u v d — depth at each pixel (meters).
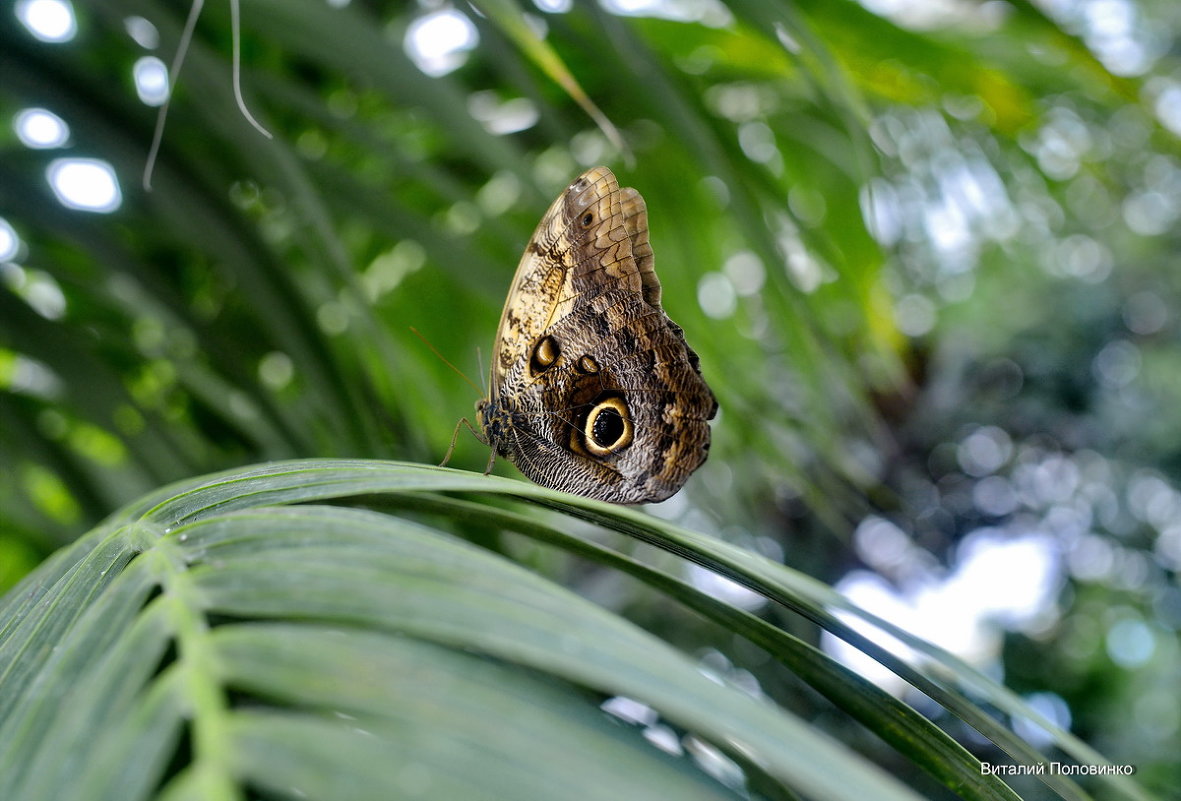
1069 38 0.56
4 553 0.68
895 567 1.50
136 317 0.61
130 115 0.53
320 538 0.27
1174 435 1.56
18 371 0.60
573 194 0.50
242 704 0.20
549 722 0.18
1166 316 1.60
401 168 0.58
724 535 0.71
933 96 0.66
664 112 0.53
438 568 0.24
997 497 1.67
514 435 0.53
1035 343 1.60
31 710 0.20
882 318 0.73
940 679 0.41
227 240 0.53
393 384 0.53
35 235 0.58
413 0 0.62
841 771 0.20
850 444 0.75
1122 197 0.78
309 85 0.64
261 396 0.56
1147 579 1.59
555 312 0.51
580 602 0.24
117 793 0.16
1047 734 0.37
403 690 0.18
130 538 0.34
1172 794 1.32
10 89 0.52
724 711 0.21
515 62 0.53
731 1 0.49
